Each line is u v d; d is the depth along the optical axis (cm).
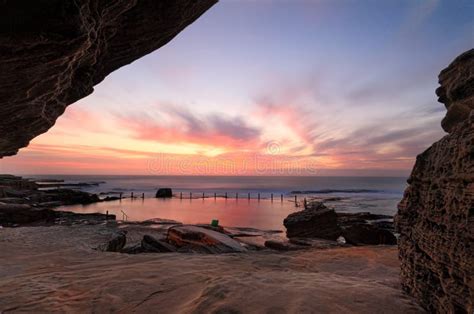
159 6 562
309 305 367
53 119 736
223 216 3155
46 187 8125
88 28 428
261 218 3011
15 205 2339
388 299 401
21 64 427
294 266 692
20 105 572
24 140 796
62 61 454
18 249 873
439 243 353
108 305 406
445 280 334
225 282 459
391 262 747
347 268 682
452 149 357
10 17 349
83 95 731
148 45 673
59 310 394
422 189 438
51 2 352
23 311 393
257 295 402
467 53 468
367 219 2767
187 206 4206
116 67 727
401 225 486
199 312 361
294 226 1861
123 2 458
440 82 547
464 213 308
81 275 566
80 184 9925
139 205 4256
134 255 796
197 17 667
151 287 472
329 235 1845
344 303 379
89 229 1249
